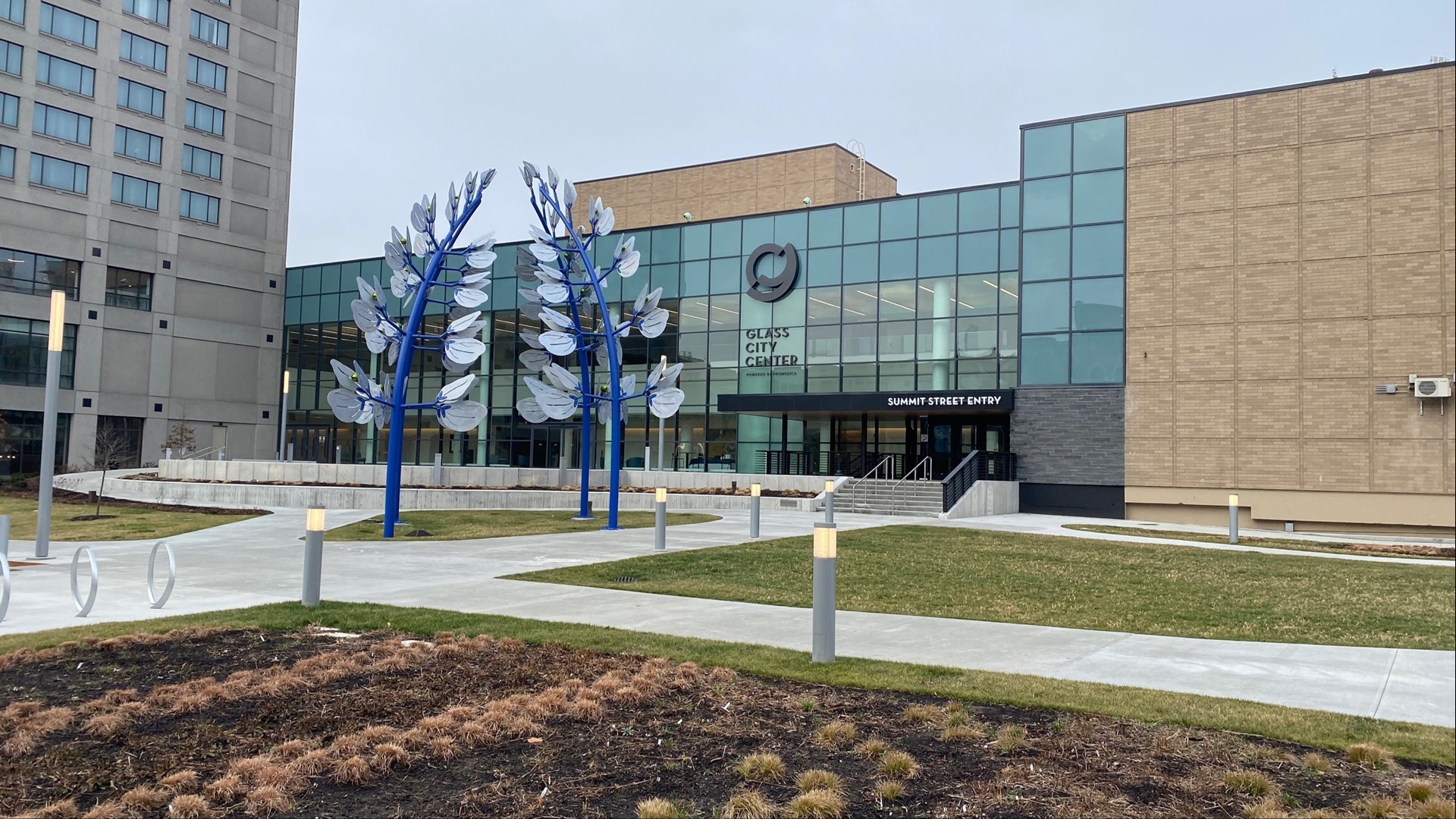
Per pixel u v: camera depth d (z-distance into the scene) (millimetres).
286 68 54844
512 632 9492
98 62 47250
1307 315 27000
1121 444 29125
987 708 6875
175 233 49531
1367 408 26141
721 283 36844
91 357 46281
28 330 44625
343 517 24406
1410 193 26000
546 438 40938
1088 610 11891
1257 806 4914
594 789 5293
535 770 5598
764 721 6566
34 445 44562
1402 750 5867
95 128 46938
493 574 14320
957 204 32562
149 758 5742
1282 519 26938
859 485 30453
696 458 37031
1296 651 9219
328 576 13953
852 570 15188
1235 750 5898
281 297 53531
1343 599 12914
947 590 13375
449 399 22266
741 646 8883
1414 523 25453
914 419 34500
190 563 15500
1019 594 13141
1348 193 26734
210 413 50312
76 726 6324
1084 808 4980
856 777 5484
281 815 4887
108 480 32031
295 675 7629
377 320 22625
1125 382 29203
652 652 8578
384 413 21844
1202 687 7609
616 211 50062
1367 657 8891
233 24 52594
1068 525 25328
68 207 45875
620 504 30672
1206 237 28453
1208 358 28188
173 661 8211
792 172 45781
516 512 26797
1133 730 6281
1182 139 28953
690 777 5496
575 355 40062
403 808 5008
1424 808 4848
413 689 7332
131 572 14289
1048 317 30344
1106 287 29703
